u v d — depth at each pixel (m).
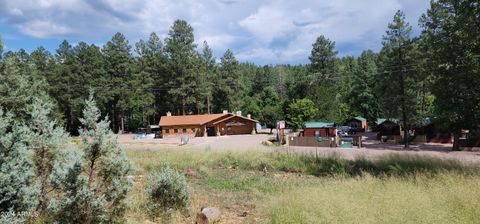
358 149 35.97
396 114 42.72
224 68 88.69
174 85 78.38
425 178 11.45
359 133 66.75
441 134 43.91
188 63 77.06
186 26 79.69
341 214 7.16
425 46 33.22
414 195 8.41
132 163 6.50
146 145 44.47
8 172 5.30
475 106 19.20
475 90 19.19
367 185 9.99
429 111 45.47
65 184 5.62
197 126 65.19
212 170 20.12
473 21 18.20
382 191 9.02
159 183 8.75
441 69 21.95
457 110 20.00
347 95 86.94
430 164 16.55
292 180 16.58
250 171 20.06
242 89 91.62
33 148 6.36
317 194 8.80
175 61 77.00
